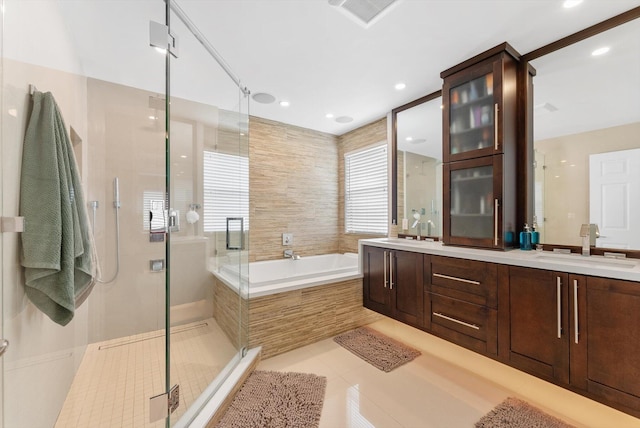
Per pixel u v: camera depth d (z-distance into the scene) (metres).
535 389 1.78
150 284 2.56
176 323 2.53
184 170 2.78
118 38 1.87
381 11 1.61
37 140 1.13
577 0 1.51
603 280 1.32
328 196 3.94
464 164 2.18
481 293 1.82
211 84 2.43
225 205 2.75
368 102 2.91
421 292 2.22
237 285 2.17
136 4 1.58
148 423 1.45
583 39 1.79
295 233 3.62
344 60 2.12
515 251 1.96
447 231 2.33
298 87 2.56
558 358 1.46
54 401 1.44
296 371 1.98
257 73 2.31
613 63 1.72
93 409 1.55
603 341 1.31
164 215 2.63
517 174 2.08
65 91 1.72
